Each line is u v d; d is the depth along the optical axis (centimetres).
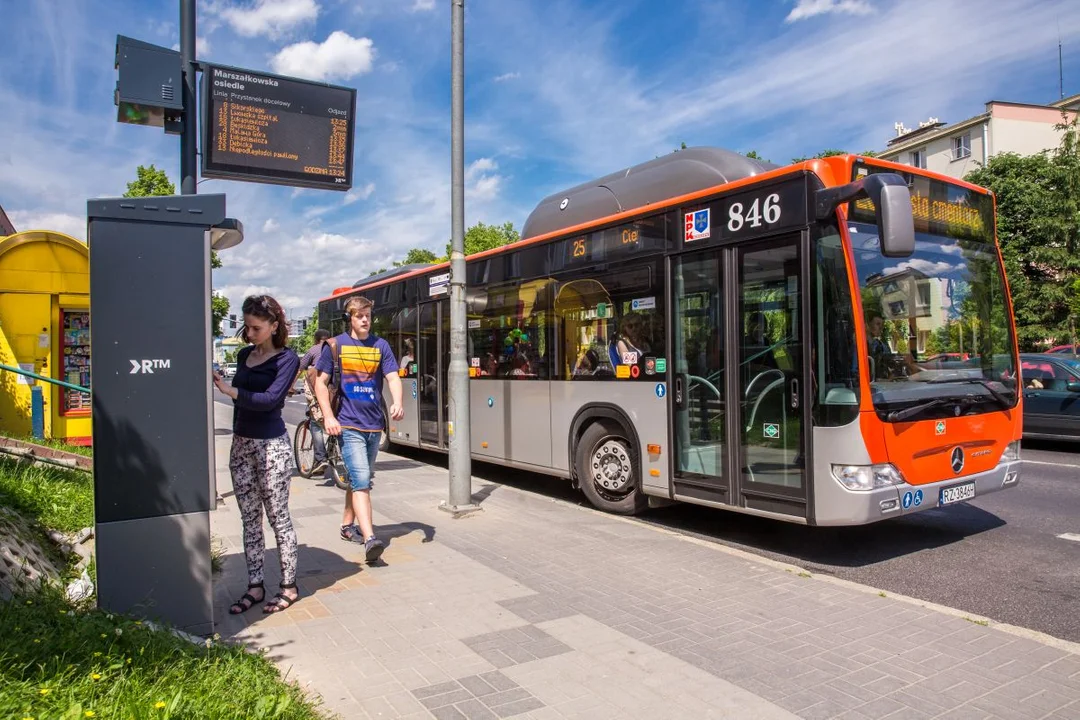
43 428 1077
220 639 412
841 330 590
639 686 381
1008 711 356
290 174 691
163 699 301
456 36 821
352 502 668
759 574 581
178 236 424
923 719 348
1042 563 625
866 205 619
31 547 516
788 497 620
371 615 482
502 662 409
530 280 955
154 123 639
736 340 670
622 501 810
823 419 591
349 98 716
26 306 1094
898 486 588
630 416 788
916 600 519
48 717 272
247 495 498
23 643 331
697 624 471
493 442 1027
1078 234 2795
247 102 671
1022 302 2902
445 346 1159
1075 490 921
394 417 609
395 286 1347
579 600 516
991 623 473
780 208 632
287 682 368
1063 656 421
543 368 926
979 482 650
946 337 659
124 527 412
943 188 683
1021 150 3762
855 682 387
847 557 654
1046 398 1259
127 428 413
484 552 644
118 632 362
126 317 412
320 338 1030
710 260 700
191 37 648
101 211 406
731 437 672
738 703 363
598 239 841
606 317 826
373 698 364
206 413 430
